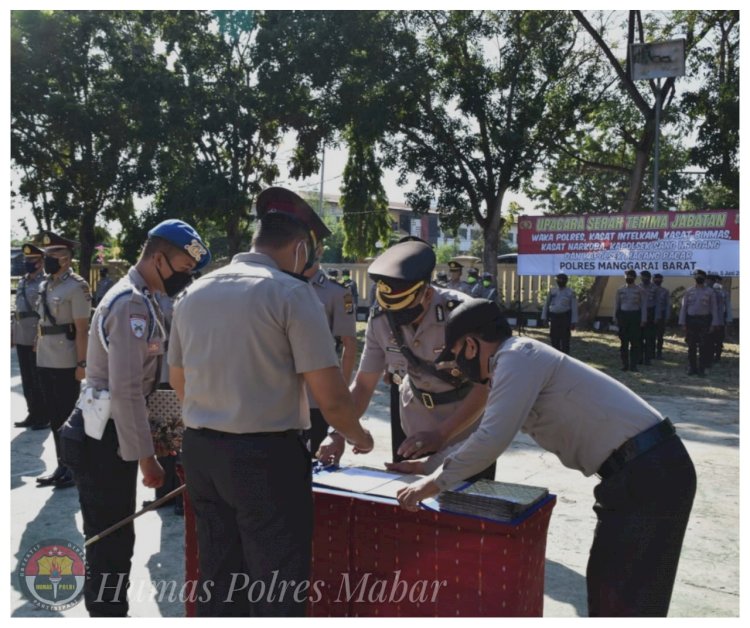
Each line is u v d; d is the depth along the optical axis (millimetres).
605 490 2303
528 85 17672
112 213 19938
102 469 2799
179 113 17516
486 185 18234
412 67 16500
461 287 13875
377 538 2562
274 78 16875
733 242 13438
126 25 18734
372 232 20766
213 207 17719
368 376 3303
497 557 2346
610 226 14461
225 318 2168
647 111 17422
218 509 2262
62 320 5109
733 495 5016
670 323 18547
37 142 18797
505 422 2223
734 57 17516
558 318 12672
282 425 2189
